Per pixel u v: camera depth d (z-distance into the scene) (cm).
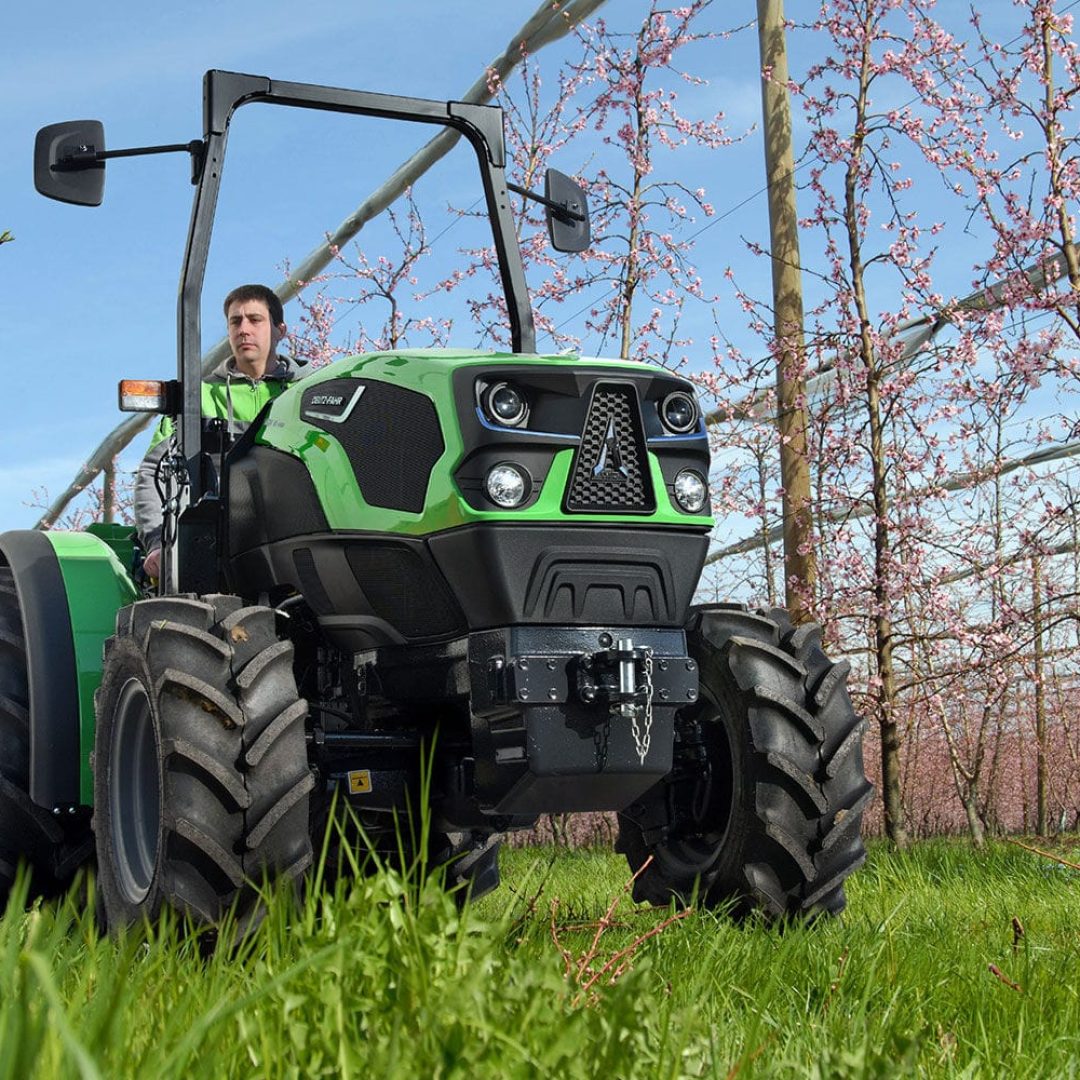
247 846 299
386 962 167
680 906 381
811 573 812
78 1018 165
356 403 355
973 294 787
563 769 318
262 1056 153
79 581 403
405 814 367
